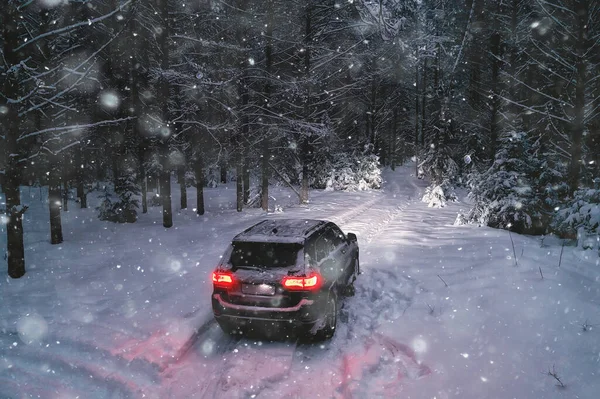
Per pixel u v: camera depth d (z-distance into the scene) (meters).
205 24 16.80
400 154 59.59
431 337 4.88
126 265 9.15
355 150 32.62
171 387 4.18
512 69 21.05
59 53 11.30
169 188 14.62
